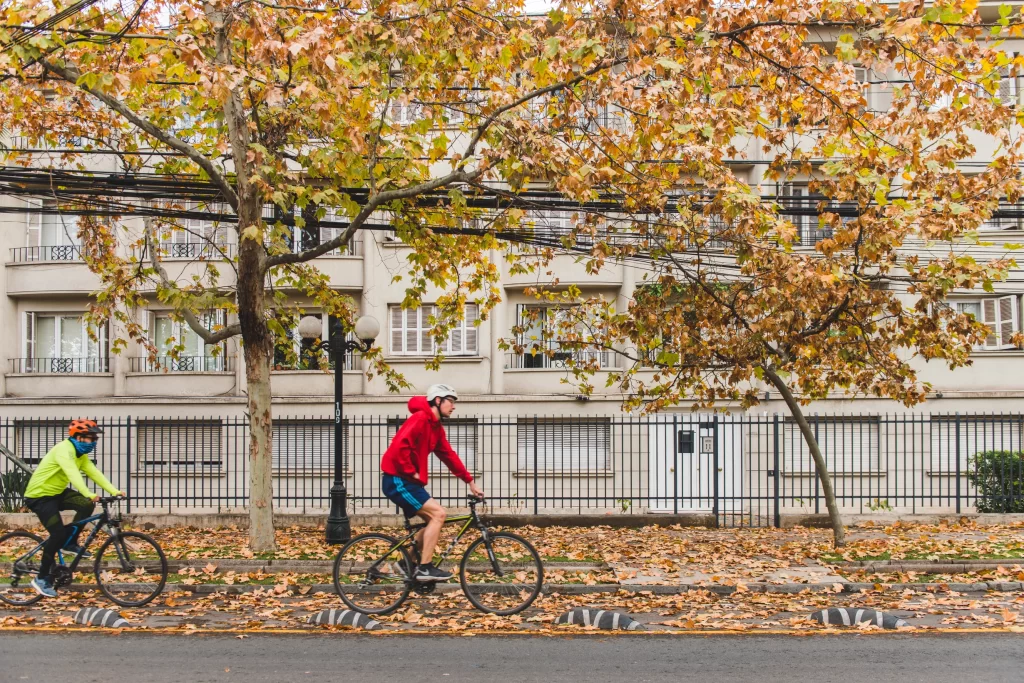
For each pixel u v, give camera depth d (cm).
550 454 2341
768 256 1262
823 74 1254
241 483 2381
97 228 1681
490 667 744
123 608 1005
